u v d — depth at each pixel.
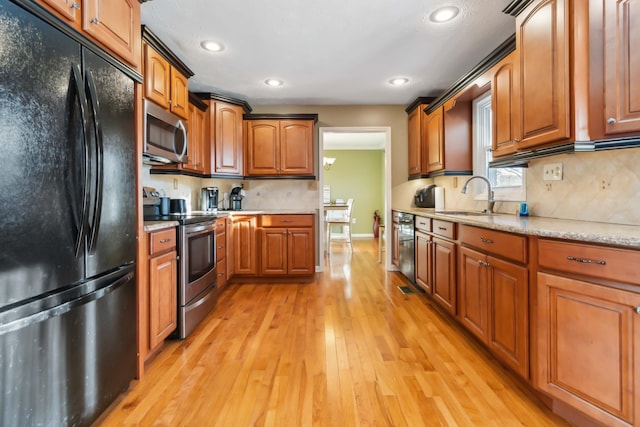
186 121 2.75
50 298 1.06
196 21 2.21
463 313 2.22
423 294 3.23
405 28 2.31
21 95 0.96
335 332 2.31
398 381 1.69
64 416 1.15
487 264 1.87
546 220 1.94
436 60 2.85
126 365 1.55
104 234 1.35
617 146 1.41
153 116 2.14
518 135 1.93
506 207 2.69
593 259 1.23
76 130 1.17
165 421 1.38
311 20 2.21
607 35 1.39
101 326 1.35
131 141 1.58
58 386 1.12
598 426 1.29
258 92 3.67
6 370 0.93
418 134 3.85
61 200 1.11
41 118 1.03
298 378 1.72
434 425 1.36
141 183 1.68
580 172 1.88
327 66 2.96
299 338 2.22
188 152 3.10
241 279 3.74
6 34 0.91
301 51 2.66
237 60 2.83
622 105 1.35
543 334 1.42
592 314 1.24
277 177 3.97
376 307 2.84
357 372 1.78
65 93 1.13
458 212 3.15
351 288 3.46
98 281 1.30
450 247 2.40
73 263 1.17
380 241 4.89
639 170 1.56
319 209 4.26
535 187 2.29
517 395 1.56
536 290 1.46
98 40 1.32
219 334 2.29
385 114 4.22
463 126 3.28
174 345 2.11
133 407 1.48
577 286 1.28
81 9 1.22
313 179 4.07
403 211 3.71
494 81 2.29
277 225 3.64
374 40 2.49
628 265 1.14
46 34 1.05
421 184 4.25
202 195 3.73
